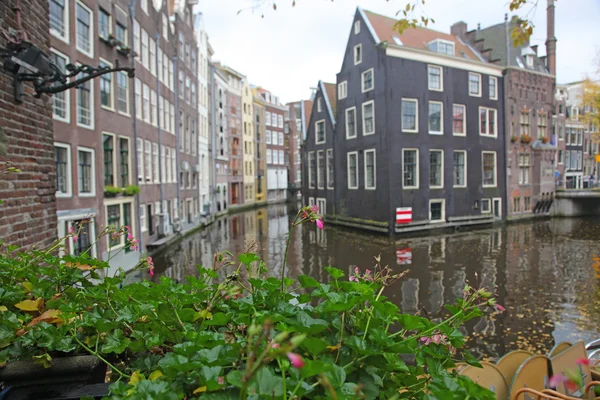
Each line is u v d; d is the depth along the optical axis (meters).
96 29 13.39
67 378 1.55
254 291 1.73
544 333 8.22
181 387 1.12
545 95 30.00
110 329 1.61
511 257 16.20
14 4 3.42
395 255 17.06
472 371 2.75
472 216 25.69
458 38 30.48
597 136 28.17
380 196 23.80
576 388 0.97
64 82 4.05
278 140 58.16
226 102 42.34
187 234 23.61
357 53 25.38
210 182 35.03
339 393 0.96
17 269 2.10
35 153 3.78
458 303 1.64
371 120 24.42
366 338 1.36
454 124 25.28
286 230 25.98
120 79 15.37
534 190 29.77
